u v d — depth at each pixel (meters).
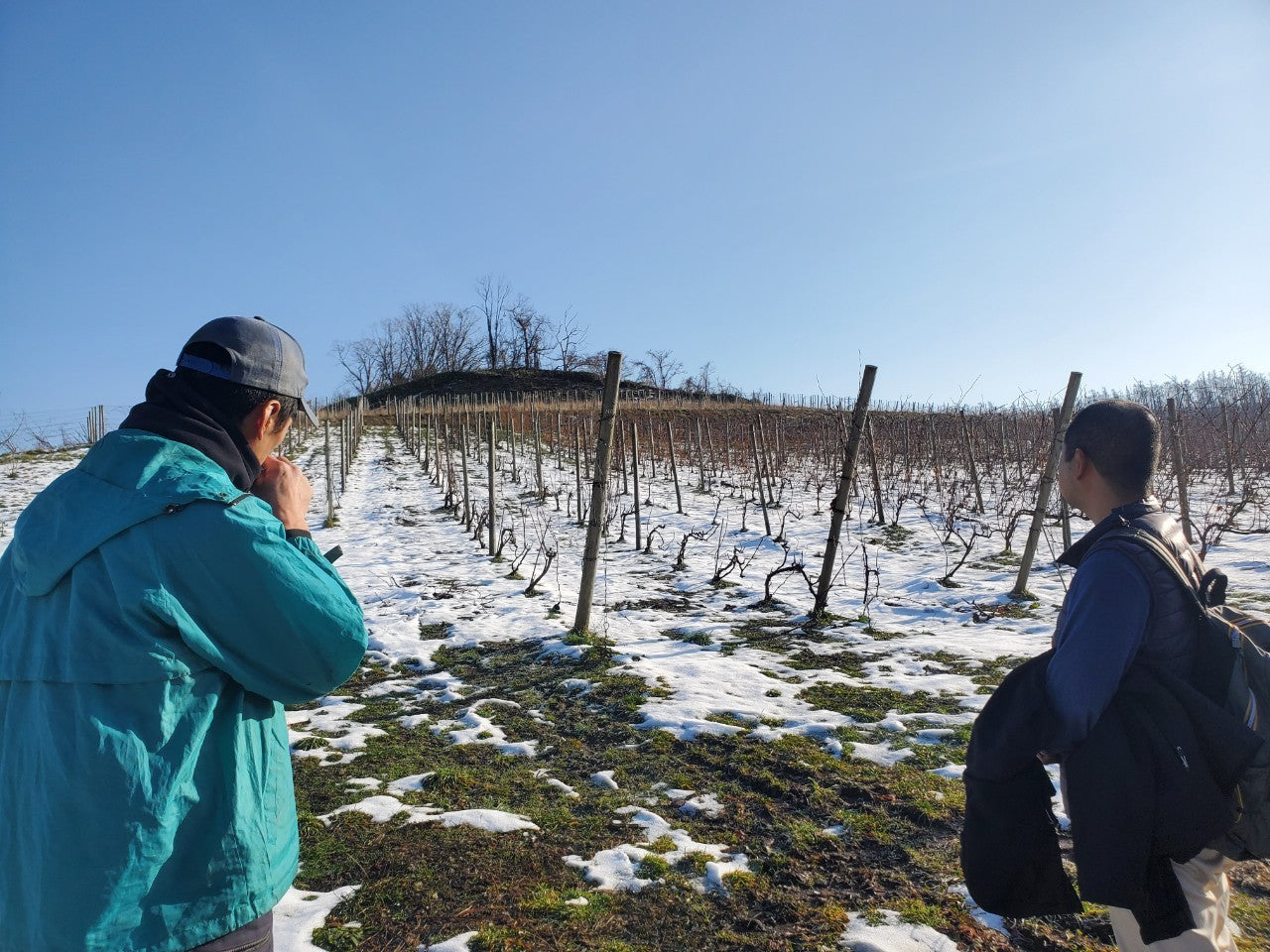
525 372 49.97
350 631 1.42
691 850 3.12
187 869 1.26
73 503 1.32
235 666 1.32
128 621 1.23
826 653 6.14
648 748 4.27
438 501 16.75
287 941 2.52
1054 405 10.37
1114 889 1.50
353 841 3.24
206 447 1.41
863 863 3.00
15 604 1.35
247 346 1.49
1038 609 7.48
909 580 8.98
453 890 2.83
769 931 2.56
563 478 18.50
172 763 1.23
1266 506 12.17
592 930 2.57
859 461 15.61
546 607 8.04
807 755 4.05
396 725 4.88
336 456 23.03
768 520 12.63
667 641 6.66
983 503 14.52
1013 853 1.68
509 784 3.88
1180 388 16.08
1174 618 1.59
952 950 2.42
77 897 1.16
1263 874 2.78
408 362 68.38
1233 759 1.49
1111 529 1.69
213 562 1.28
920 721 4.48
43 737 1.23
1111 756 1.54
